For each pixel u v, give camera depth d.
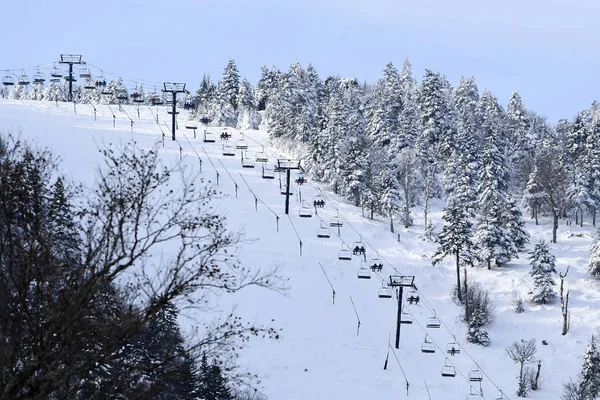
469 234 87.12
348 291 81.25
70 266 13.36
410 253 98.00
